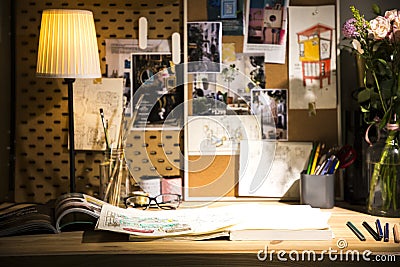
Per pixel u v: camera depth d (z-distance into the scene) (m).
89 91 2.08
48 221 1.70
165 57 2.08
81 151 2.10
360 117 1.98
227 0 2.07
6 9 2.09
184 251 1.56
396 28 1.75
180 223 1.69
